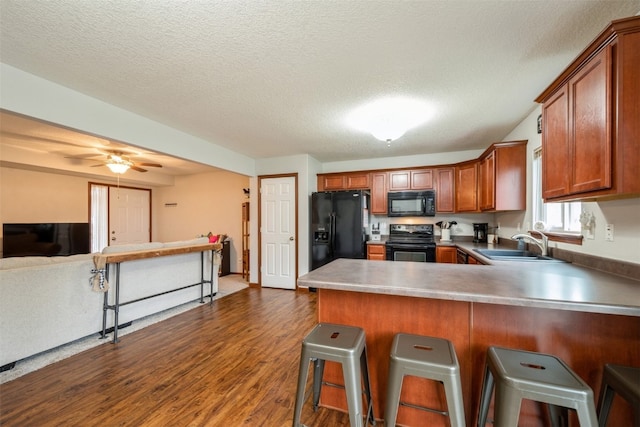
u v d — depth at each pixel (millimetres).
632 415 1263
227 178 6332
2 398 1788
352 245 4297
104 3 1325
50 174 4859
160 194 6820
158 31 1542
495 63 1881
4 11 1367
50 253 4500
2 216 4312
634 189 1178
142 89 2242
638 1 1320
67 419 1603
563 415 1250
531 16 1433
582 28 1524
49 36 1578
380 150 4309
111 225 5898
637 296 1215
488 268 1937
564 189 1606
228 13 1402
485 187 3477
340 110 2682
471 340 1466
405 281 1553
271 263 4789
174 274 3617
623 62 1188
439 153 4504
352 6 1362
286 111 2699
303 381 1362
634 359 1263
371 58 1822
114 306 2656
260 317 3311
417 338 1418
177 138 3264
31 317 2230
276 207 4758
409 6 1362
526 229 2955
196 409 1700
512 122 3059
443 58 1820
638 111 1176
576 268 1913
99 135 2439
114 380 1998
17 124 2967
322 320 1753
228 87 2213
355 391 1288
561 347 1346
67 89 2207
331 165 5227
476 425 1447
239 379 2023
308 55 1785
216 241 5703
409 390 1559
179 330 2916
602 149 1284
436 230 4625
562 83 1619
